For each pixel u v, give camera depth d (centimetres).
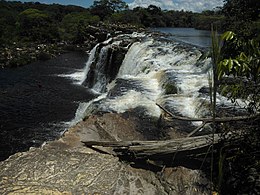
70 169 513
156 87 1127
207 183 483
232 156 477
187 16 5872
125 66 1836
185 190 479
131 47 1886
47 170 508
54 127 1254
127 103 880
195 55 1399
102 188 471
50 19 4034
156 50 1617
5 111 1424
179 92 980
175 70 1244
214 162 518
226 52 355
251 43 348
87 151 571
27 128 1241
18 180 481
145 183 491
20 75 2150
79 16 4588
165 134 661
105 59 2073
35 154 555
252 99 457
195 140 525
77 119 1221
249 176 457
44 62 2645
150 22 5334
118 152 567
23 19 3784
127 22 4450
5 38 3206
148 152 536
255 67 341
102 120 706
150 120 738
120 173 510
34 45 3219
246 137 457
